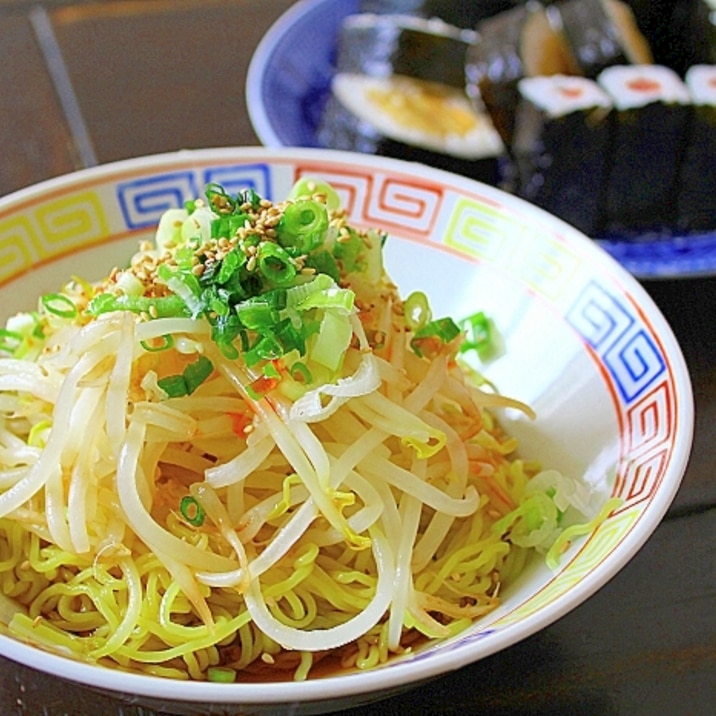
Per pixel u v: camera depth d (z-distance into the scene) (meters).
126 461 0.41
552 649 0.42
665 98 0.58
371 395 0.42
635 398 0.43
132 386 0.42
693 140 0.59
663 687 0.41
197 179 0.50
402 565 0.42
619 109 0.59
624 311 0.45
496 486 0.44
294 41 0.66
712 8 0.64
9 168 0.58
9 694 0.41
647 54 0.64
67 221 0.48
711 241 0.56
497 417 0.47
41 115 0.61
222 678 0.41
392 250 0.50
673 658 0.41
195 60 0.65
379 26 0.64
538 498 0.43
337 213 0.45
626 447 0.43
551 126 0.59
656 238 0.61
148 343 0.42
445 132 0.63
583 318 0.46
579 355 0.46
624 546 0.36
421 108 0.63
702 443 0.47
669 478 0.39
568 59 0.64
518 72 0.62
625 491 0.41
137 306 0.42
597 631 0.42
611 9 0.64
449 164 0.62
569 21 0.64
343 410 0.42
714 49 0.64
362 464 0.42
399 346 0.44
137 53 0.65
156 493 0.42
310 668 0.41
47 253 0.48
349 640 0.41
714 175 0.60
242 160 0.50
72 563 0.42
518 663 0.41
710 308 0.52
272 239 0.43
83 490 0.41
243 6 0.69
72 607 0.42
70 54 0.64
